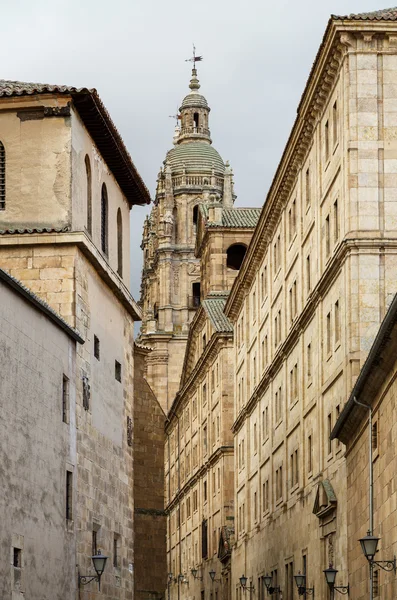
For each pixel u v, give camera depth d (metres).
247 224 129.50
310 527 70.50
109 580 64.19
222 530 114.50
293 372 78.69
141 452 88.44
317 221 70.06
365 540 45.31
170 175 198.38
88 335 62.66
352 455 57.44
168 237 195.12
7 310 49.09
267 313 90.81
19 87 62.69
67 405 58.03
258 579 93.00
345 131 62.66
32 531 51.16
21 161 61.16
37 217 60.81
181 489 147.50
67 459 57.34
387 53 62.66
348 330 61.00
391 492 45.12
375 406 49.12
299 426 75.62
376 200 61.69
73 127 61.56
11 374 49.25
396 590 43.84
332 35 62.84
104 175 69.00
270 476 87.62
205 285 135.25
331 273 65.06
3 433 47.88
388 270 61.28
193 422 140.00
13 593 48.31
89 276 63.34
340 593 60.53
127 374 71.94
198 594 133.50
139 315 73.81
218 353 119.19
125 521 68.88
